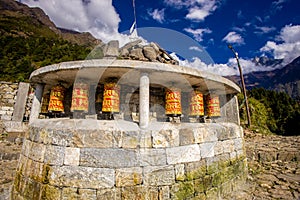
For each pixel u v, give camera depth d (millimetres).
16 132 7227
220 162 3551
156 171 2766
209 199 3205
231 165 3840
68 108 4027
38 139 2990
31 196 2809
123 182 2615
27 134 3396
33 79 3797
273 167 5230
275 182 4172
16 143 6273
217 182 3402
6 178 4066
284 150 6254
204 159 3260
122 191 2596
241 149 4352
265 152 5992
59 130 2785
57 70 3188
